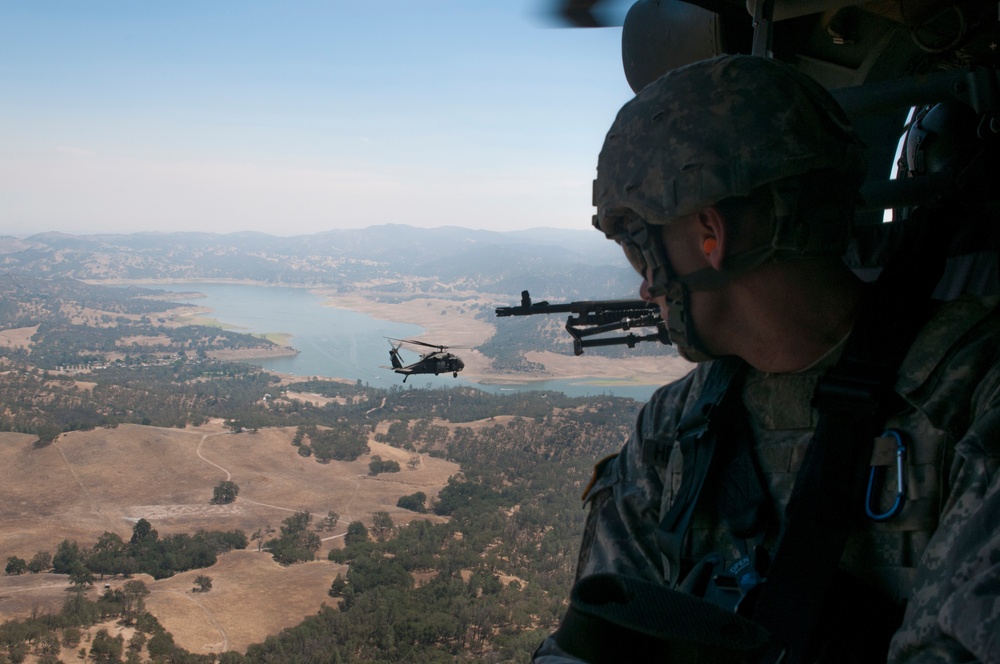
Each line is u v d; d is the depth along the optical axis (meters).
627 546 1.23
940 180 2.31
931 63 2.77
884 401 0.94
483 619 75.12
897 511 0.90
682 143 1.02
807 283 1.02
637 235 1.08
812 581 0.90
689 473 1.12
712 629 0.57
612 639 0.59
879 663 0.87
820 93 1.06
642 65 2.88
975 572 0.69
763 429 1.08
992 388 0.85
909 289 0.99
